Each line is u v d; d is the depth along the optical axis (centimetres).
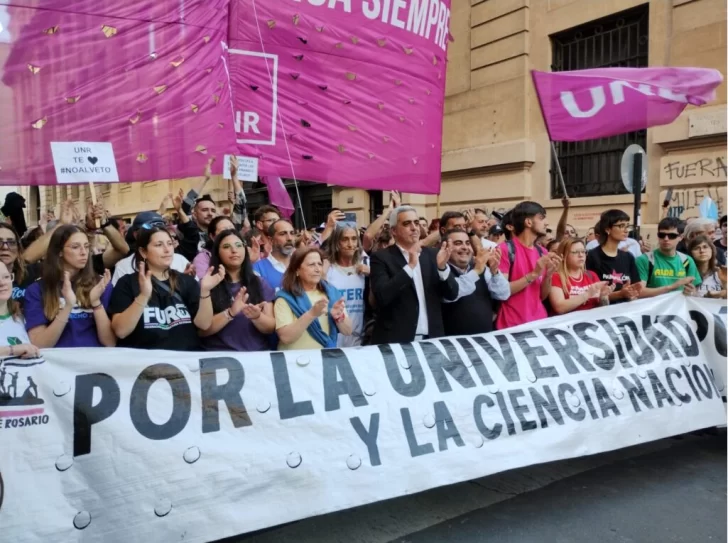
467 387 326
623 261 466
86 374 256
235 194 479
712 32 825
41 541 235
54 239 292
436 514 331
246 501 267
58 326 282
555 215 1023
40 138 386
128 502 250
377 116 525
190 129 438
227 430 272
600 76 527
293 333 328
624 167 661
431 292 371
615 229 455
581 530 309
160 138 427
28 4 378
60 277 291
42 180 388
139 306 289
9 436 239
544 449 330
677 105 545
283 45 484
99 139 405
